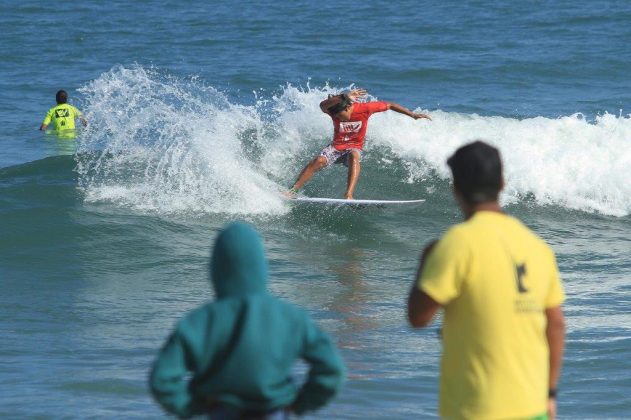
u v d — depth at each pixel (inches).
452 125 2234.3
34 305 1349.7
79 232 1685.5
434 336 1190.9
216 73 3784.5
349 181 1846.7
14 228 1688.0
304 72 3794.3
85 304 1363.2
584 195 2053.4
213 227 1764.3
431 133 2204.7
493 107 3208.7
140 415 878.4
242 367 479.5
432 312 529.3
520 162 2119.8
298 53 4215.1
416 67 3848.4
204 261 1605.6
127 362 1077.1
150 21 5260.8
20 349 1133.7
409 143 2171.5
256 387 481.7
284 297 1396.4
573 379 1010.1
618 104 3257.9
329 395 489.4
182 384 477.1
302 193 1984.5
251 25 5049.2
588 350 1114.7
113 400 928.9
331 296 1409.9
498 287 525.3
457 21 5044.3
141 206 1831.9
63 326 1249.4
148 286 1473.9
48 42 4621.1
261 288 491.5
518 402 521.7
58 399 928.9
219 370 481.4
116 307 1354.6
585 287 1470.2
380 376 1015.6
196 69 3885.3
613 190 2058.3
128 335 1211.2
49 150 2522.1
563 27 4798.2
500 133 2210.9
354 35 4685.0
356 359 1083.9
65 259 1583.4
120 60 4136.3
